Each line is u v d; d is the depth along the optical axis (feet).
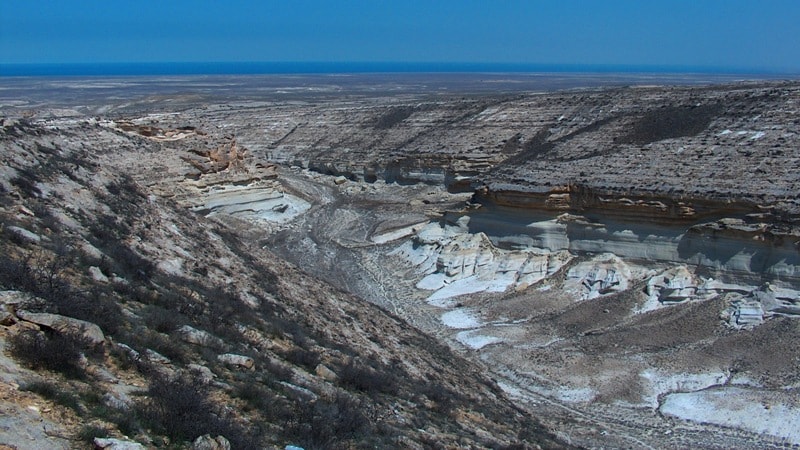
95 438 26.16
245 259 79.82
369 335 73.10
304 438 34.71
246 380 40.01
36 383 28.53
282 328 56.75
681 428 74.49
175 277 57.72
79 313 36.60
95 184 74.13
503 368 91.66
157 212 77.92
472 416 57.47
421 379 63.72
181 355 39.40
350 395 45.98
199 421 30.53
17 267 38.09
